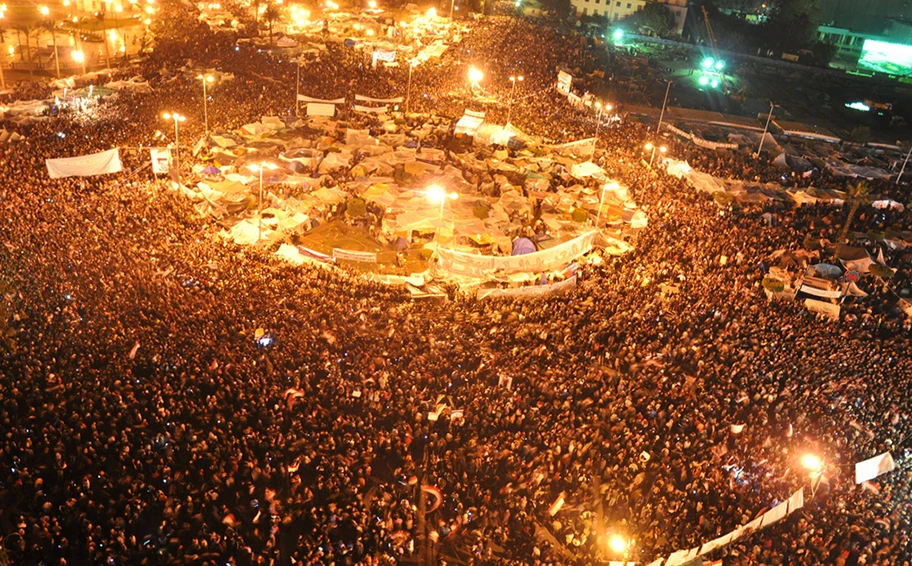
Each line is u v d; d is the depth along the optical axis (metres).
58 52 100.50
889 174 86.94
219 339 38.88
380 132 77.31
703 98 123.31
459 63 107.94
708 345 44.50
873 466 33.59
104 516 28.73
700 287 52.38
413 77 99.25
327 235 56.38
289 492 31.55
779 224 66.62
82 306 39.66
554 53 121.25
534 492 32.97
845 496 33.94
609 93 111.19
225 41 104.75
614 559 30.30
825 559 30.20
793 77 147.62
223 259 47.97
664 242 59.22
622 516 32.56
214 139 68.81
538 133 83.62
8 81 87.50
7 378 34.03
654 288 51.41
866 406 40.34
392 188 63.28
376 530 29.84
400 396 36.72
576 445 35.00
